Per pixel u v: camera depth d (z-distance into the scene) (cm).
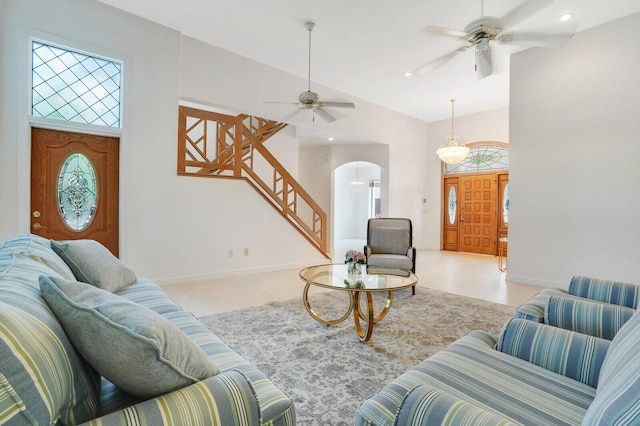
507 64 519
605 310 162
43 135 358
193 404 85
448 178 850
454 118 813
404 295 405
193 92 458
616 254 404
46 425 67
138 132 409
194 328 167
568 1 364
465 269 587
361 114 691
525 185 479
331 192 852
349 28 417
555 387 118
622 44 397
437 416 86
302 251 596
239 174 515
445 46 460
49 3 349
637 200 390
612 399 73
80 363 89
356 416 104
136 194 411
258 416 95
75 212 378
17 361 64
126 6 384
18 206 336
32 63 346
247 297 390
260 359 231
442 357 135
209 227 481
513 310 346
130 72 400
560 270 448
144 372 84
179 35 439
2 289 89
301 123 586
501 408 103
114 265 234
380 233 486
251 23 412
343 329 288
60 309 88
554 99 451
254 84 516
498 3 364
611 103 406
